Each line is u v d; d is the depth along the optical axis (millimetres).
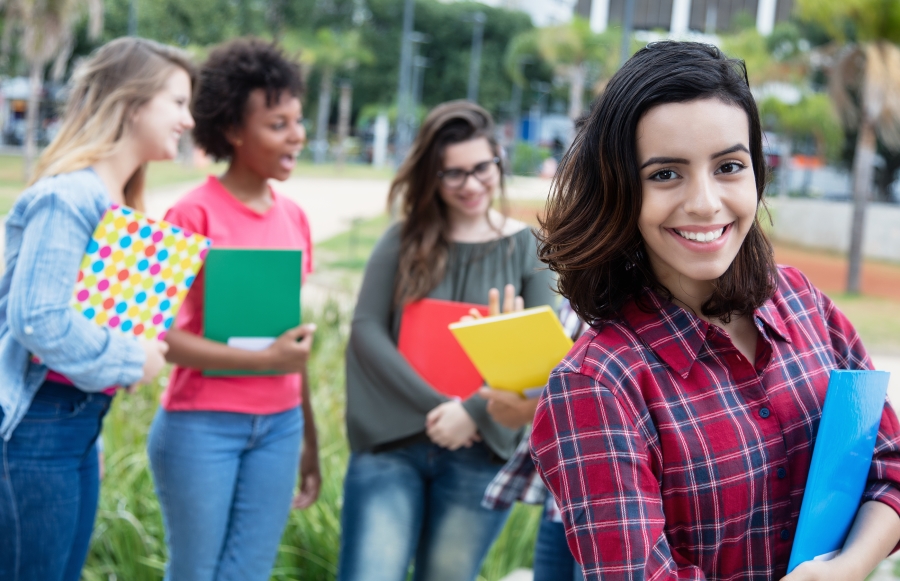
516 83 64125
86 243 1955
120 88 2082
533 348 1920
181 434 2295
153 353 2027
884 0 14789
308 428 2703
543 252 1281
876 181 39031
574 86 36719
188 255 2059
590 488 1155
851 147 36844
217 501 2320
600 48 35031
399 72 63156
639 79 1150
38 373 1909
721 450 1184
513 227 2498
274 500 2426
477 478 2352
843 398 1135
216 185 2438
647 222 1167
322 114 53250
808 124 22562
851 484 1208
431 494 2408
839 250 22125
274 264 2312
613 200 1179
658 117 1133
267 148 2408
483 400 2264
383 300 2441
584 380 1184
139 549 2945
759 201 1249
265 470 2404
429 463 2371
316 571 3027
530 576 3148
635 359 1204
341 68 53938
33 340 1842
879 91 15156
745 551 1209
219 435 2318
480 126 2412
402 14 63312
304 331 2340
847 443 1165
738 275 1233
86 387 1927
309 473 2760
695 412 1195
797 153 43438
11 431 1882
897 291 16500
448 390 2348
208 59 2438
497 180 2473
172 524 2324
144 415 3902
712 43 1214
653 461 1188
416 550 2439
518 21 64188
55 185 1937
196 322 2408
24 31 23266
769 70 21156
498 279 2436
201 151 2500
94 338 1906
